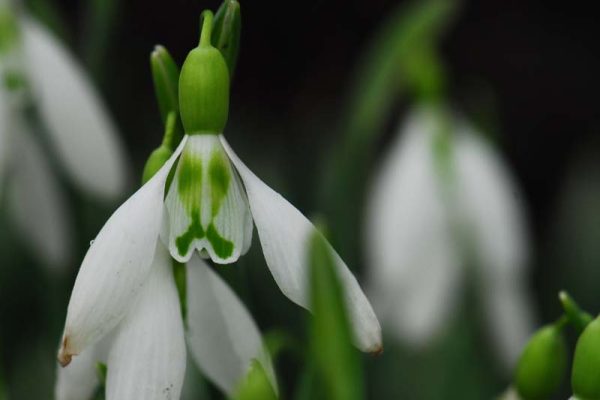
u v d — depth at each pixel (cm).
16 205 37
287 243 24
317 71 70
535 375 28
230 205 24
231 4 25
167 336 24
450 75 71
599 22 71
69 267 38
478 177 39
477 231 39
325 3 70
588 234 55
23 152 36
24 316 47
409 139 40
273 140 60
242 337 25
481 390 44
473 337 42
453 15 70
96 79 38
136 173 57
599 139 70
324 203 42
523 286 40
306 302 24
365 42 70
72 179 36
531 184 71
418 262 39
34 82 35
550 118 71
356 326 23
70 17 64
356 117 40
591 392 26
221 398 34
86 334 23
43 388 42
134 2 66
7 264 46
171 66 26
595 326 26
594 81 71
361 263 49
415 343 40
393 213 39
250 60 70
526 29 71
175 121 25
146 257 24
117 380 24
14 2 35
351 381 22
